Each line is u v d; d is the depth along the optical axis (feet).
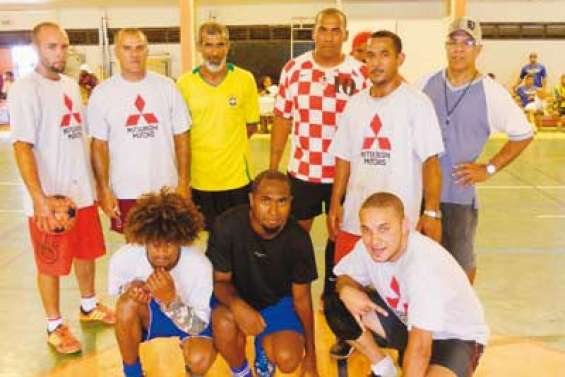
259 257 10.24
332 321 10.18
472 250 12.07
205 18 57.82
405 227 8.76
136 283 9.96
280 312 10.65
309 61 13.58
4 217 24.36
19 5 58.34
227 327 10.05
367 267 9.64
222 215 10.47
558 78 57.36
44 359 12.28
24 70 61.62
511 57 57.21
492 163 11.51
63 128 12.36
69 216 11.94
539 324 13.82
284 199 9.67
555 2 56.08
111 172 12.95
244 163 14.02
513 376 11.39
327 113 13.38
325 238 21.17
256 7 57.52
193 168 13.85
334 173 13.42
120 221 13.07
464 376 8.87
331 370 11.75
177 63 59.36
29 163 11.75
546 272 17.38
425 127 10.82
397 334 10.02
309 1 57.00
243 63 58.39
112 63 59.82
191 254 10.02
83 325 13.88
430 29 40.96
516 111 11.35
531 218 23.68
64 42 12.12
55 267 12.41
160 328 10.39
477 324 9.10
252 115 14.29
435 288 8.52
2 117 57.62
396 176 11.00
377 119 11.02
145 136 12.67
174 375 11.51
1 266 18.20
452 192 11.72
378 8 54.49
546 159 37.47
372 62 10.78
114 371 11.75
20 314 14.57
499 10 56.44
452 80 11.66
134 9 59.00
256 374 11.08
